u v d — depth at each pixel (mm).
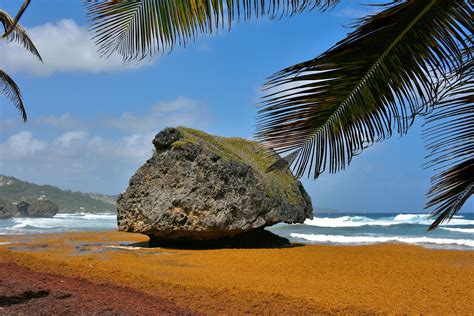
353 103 2699
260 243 19906
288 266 13680
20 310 5879
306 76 2629
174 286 9062
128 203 19000
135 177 19219
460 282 11367
